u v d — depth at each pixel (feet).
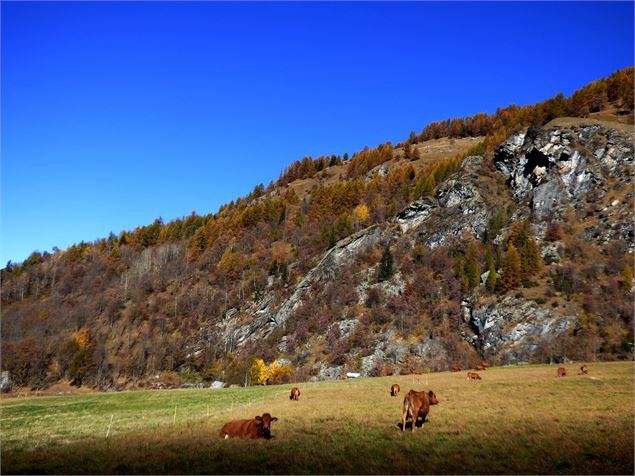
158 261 630.33
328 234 550.77
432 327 362.94
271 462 50.98
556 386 117.29
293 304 444.55
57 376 416.67
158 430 77.41
